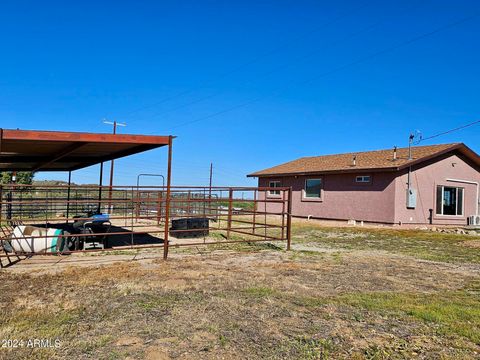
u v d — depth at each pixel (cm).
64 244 913
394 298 591
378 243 1274
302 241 1291
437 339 429
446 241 1337
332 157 2552
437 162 2031
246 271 764
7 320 450
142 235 1371
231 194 1230
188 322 462
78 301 531
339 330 452
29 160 1164
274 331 443
